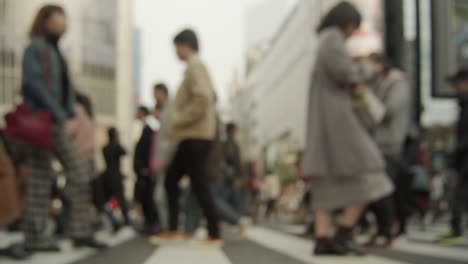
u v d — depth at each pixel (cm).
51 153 471
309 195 1000
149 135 796
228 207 735
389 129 612
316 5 5050
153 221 800
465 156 562
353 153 446
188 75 571
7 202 411
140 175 797
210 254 475
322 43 462
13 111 452
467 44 856
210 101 567
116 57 5725
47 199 474
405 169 721
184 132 563
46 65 464
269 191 1836
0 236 768
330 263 402
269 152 8100
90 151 622
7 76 4628
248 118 10975
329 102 456
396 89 617
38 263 394
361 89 467
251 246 575
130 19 5941
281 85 7206
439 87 853
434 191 1359
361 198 444
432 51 861
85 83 5341
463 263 411
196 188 567
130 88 5912
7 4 4672
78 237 487
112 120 5650
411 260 429
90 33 5372
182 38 579
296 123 6156
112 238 726
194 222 702
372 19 3141
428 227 1099
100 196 840
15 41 4753
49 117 452
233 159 902
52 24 477
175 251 507
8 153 520
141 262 403
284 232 891
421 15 874
